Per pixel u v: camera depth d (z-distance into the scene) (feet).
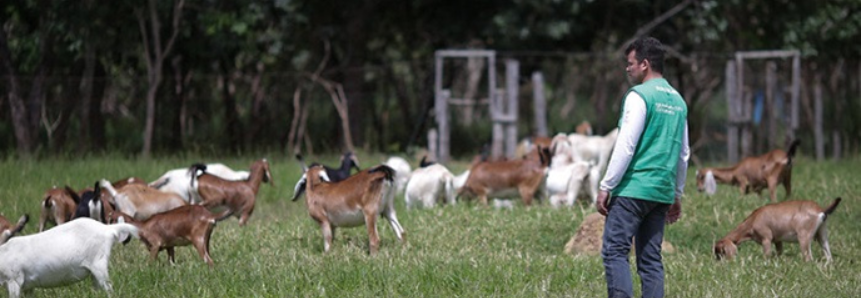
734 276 28.53
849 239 35.96
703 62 78.38
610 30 78.07
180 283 27.96
